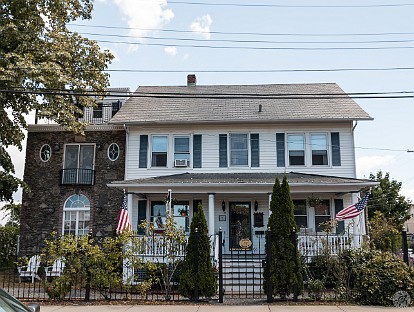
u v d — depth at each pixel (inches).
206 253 501.7
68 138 874.1
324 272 543.5
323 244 588.7
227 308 442.9
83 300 490.9
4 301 196.2
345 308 438.9
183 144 843.4
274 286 487.2
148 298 512.7
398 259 495.2
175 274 546.6
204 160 832.9
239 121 816.3
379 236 1042.7
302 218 799.7
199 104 901.8
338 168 812.6
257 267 624.7
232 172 824.3
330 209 797.2
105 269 497.4
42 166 868.6
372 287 459.8
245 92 953.5
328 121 817.5
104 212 842.2
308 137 828.0
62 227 844.0
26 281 730.2
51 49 727.7
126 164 837.8
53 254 497.4
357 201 714.2
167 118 832.3
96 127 865.5
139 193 746.8
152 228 587.5
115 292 526.3
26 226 848.3
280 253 491.2
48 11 780.0
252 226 804.0
